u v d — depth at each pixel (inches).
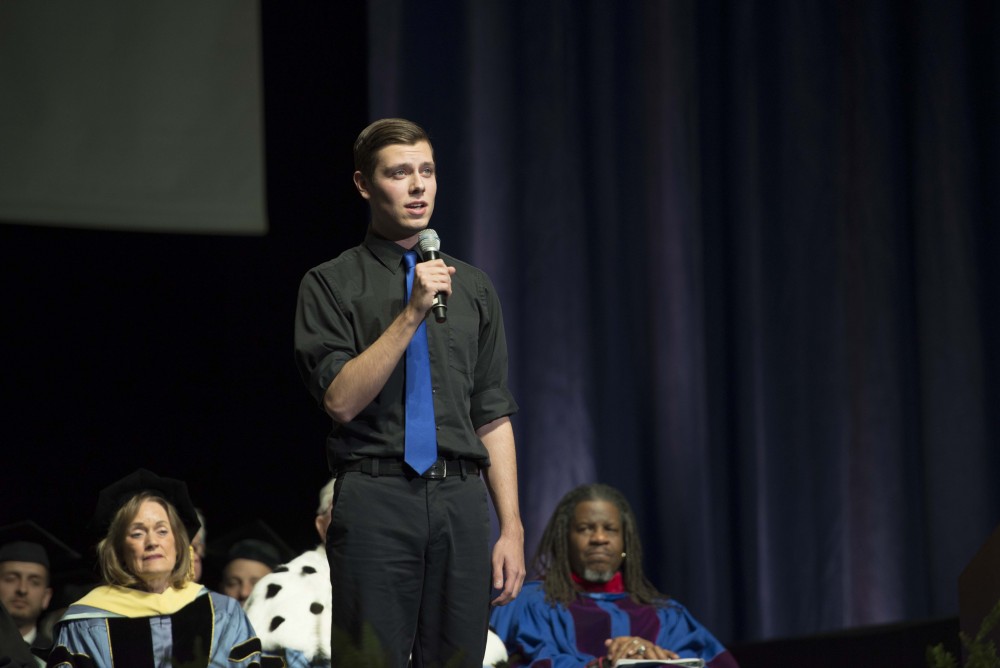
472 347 283.3
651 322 693.3
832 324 713.6
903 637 657.0
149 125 629.3
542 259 677.3
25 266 665.6
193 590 446.9
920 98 722.8
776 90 722.2
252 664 431.5
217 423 679.1
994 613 250.2
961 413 705.0
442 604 269.7
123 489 461.7
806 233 716.0
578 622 535.2
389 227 283.3
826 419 708.0
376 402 269.9
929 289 714.8
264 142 672.4
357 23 688.4
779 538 692.7
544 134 684.7
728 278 709.3
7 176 605.9
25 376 662.5
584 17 701.9
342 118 684.1
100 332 673.0
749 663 667.4
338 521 267.7
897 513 705.0
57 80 616.7
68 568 605.9
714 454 692.1
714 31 719.1
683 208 692.7
